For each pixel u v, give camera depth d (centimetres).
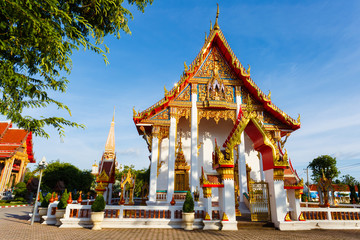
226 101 1781
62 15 561
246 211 1482
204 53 1833
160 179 1805
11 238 810
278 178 1073
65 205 1136
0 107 583
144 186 2036
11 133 3788
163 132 1711
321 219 1117
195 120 1705
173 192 1559
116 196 2791
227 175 1063
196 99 1761
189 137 1958
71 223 1061
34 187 3272
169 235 872
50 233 907
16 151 3566
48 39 544
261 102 1819
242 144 1686
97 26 829
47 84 667
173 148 1636
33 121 616
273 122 1792
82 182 3912
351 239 812
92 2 728
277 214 1032
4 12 478
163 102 1670
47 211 1216
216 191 1731
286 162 1074
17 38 544
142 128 1720
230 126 2031
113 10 780
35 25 497
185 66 1752
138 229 1018
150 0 879
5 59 556
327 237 847
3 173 3450
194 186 1567
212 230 995
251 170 1914
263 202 1138
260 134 1125
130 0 870
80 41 628
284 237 838
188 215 1018
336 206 1680
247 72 1806
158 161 1705
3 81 546
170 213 1163
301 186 1074
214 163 1153
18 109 602
